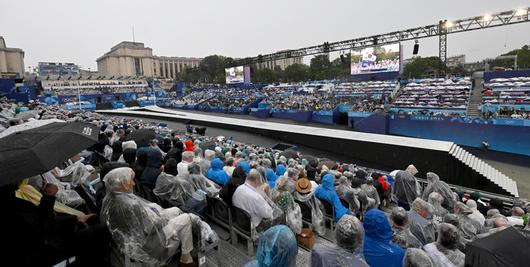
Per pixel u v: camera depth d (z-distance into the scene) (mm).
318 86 45688
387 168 15180
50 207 3744
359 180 7695
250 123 26438
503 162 18203
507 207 8945
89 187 6195
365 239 3133
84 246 3779
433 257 3311
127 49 134125
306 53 48000
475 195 8859
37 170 3602
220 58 102438
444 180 13359
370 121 27453
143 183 5996
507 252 2504
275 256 2537
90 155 9789
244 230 4918
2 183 3252
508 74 29156
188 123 31266
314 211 5836
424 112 26375
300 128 22578
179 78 109562
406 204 7371
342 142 17375
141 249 3680
